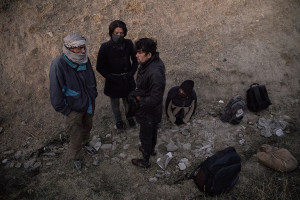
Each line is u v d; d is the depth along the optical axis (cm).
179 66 484
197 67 489
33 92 425
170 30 514
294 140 399
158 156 371
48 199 313
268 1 588
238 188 329
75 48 259
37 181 334
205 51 507
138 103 290
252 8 571
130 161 363
